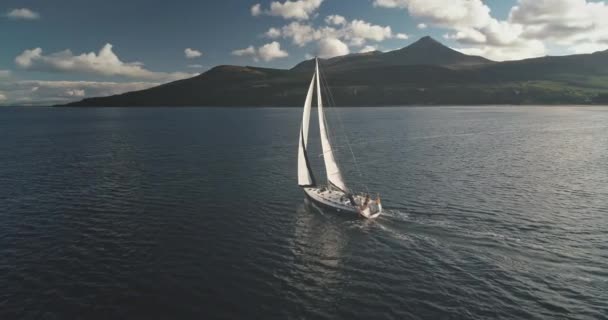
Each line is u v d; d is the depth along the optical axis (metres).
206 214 45.56
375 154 88.88
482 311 25.45
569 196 51.34
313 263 32.69
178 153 91.19
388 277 30.11
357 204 43.84
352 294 27.77
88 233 39.50
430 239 37.25
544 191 54.03
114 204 49.50
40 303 26.73
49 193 54.66
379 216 43.94
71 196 53.12
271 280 29.89
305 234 39.09
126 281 29.77
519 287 28.23
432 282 29.23
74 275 30.67
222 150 95.81
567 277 29.50
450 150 93.44
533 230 39.19
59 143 112.19
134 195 53.75
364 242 36.81
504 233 38.44
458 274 30.34
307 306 26.33
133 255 34.34
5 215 45.03
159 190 56.41
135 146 104.31
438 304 26.33
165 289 28.58
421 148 97.44
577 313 24.98
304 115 48.59
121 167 73.88
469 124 161.88
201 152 92.50
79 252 34.91
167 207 48.28
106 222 42.81
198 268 31.91
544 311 25.30
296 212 46.12
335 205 44.84
